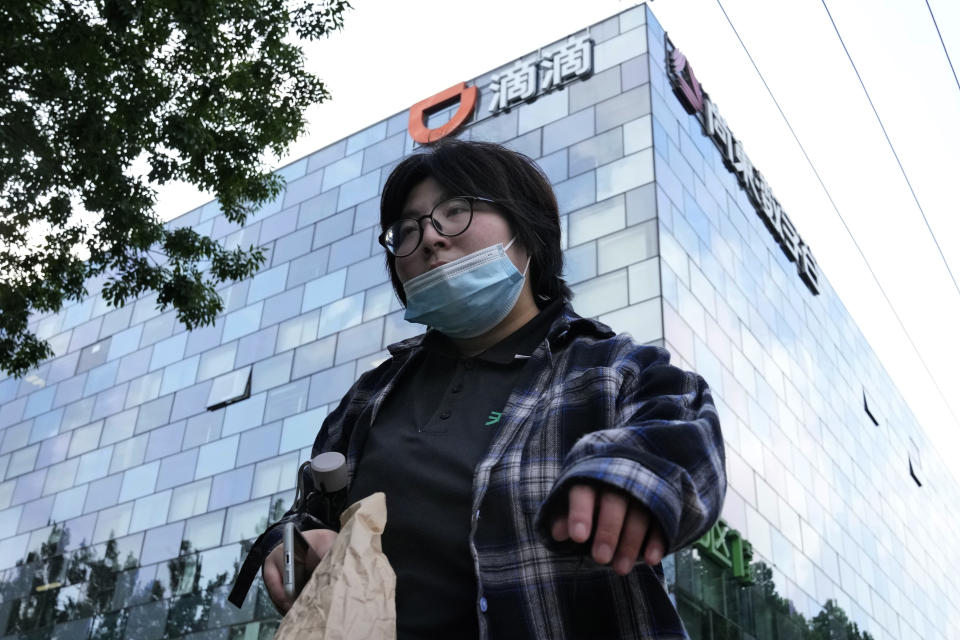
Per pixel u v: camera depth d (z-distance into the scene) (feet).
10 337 29.91
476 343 5.92
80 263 29.50
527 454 4.59
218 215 79.66
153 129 27.84
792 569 53.16
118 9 25.07
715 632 42.70
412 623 4.43
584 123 58.59
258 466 60.49
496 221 5.93
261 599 53.67
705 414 4.01
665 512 3.17
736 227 63.10
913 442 92.53
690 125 61.31
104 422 73.41
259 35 28.40
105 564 63.98
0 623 66.39
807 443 62.95
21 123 26.16
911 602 74.23
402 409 5.61
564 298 6.07
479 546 4.39
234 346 69.05
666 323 46.75
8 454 78.43
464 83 68.54
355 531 4.20
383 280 63.41
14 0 25.27
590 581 4.19
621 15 62.18
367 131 73.61
